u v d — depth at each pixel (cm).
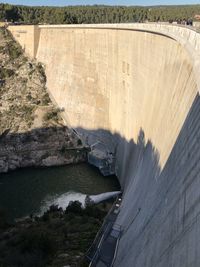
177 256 2730
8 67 12744
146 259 3522
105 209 7431
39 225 6456
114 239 5597
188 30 5269
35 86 12431
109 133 10125
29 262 4966
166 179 3866
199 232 2462
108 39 9781
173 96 4856
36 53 13175
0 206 8781
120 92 9219
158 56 6662
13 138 11206
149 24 7719
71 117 11531
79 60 11362
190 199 2831
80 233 5925
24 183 9988
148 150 5812
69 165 10744
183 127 3759
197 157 2933
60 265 4978
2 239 5916
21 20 17625
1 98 12056
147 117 6631
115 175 9488
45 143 11156
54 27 12475
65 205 8556
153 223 3788
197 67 3975
